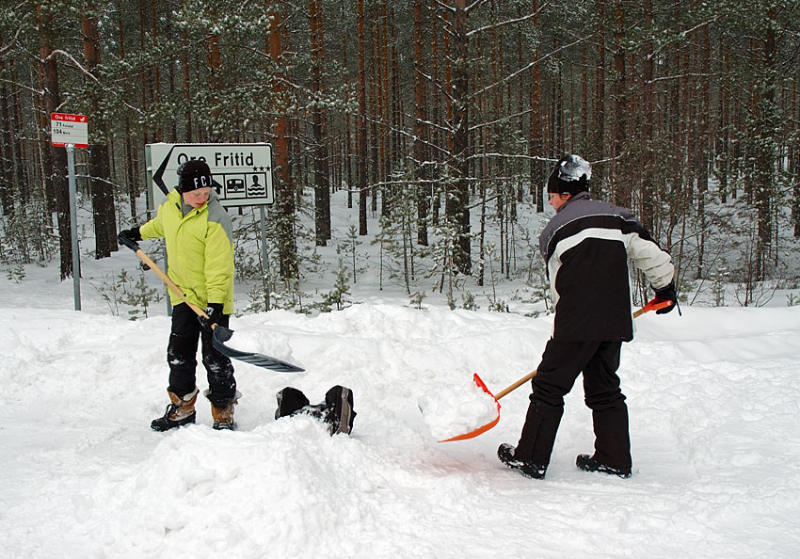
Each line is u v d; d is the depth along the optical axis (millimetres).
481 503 2604
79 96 14156
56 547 2297
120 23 21609
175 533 2291
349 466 2781
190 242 3746
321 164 22078
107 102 14266
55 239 19891
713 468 3131
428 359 5039
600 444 3158
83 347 5469
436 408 3016
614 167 11672
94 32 15477
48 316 6070
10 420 4117
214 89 13930
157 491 2469
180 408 3938
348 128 26031
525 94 27297
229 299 3869
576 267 2973
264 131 14273
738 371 4652
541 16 22188
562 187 3156
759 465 3090
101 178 18469
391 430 3672
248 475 2436
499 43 20938
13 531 2420
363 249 20859
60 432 3867
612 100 16516
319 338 5246
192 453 2574
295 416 3035
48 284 15078
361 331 5691
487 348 5191
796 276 17469
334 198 34125
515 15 20438
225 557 2137
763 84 18469
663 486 2869
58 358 5094
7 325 5727
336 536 2270
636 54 15633
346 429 3277
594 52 23609
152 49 14266
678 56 20891
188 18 12562
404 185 16141
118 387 4711
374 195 29656
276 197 13672
